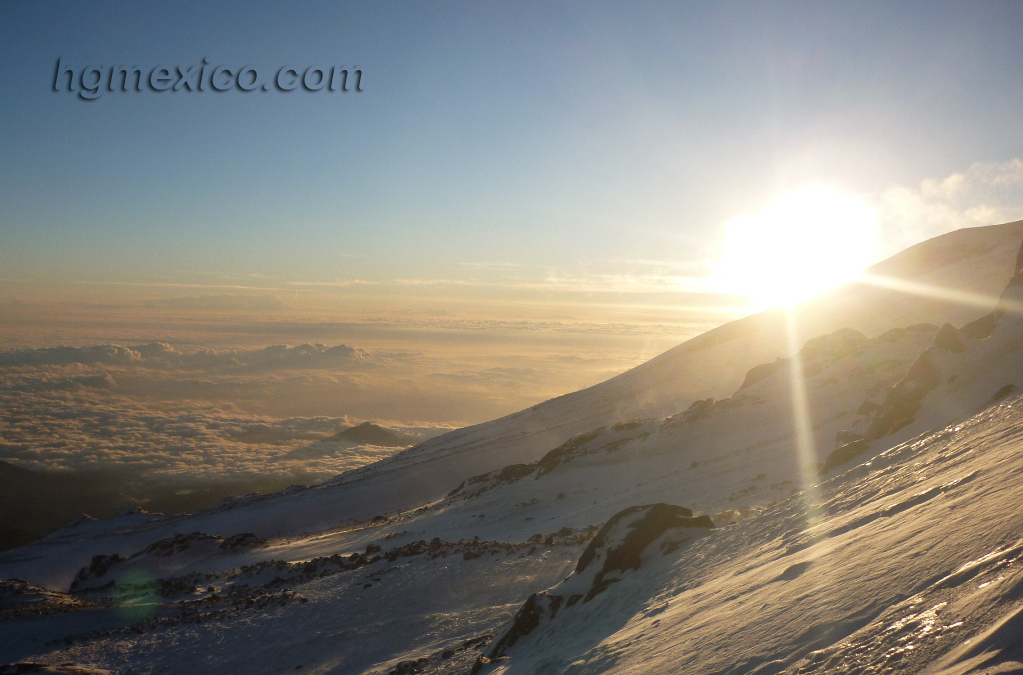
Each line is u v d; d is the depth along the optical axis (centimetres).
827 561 746
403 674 1558
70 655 2120
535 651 1223
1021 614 379
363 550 3741
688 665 648
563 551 2478
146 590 3106
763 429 3812
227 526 6888
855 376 3988
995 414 1234
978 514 626
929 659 404
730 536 1272
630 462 4166
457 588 2305
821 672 465
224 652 2067
